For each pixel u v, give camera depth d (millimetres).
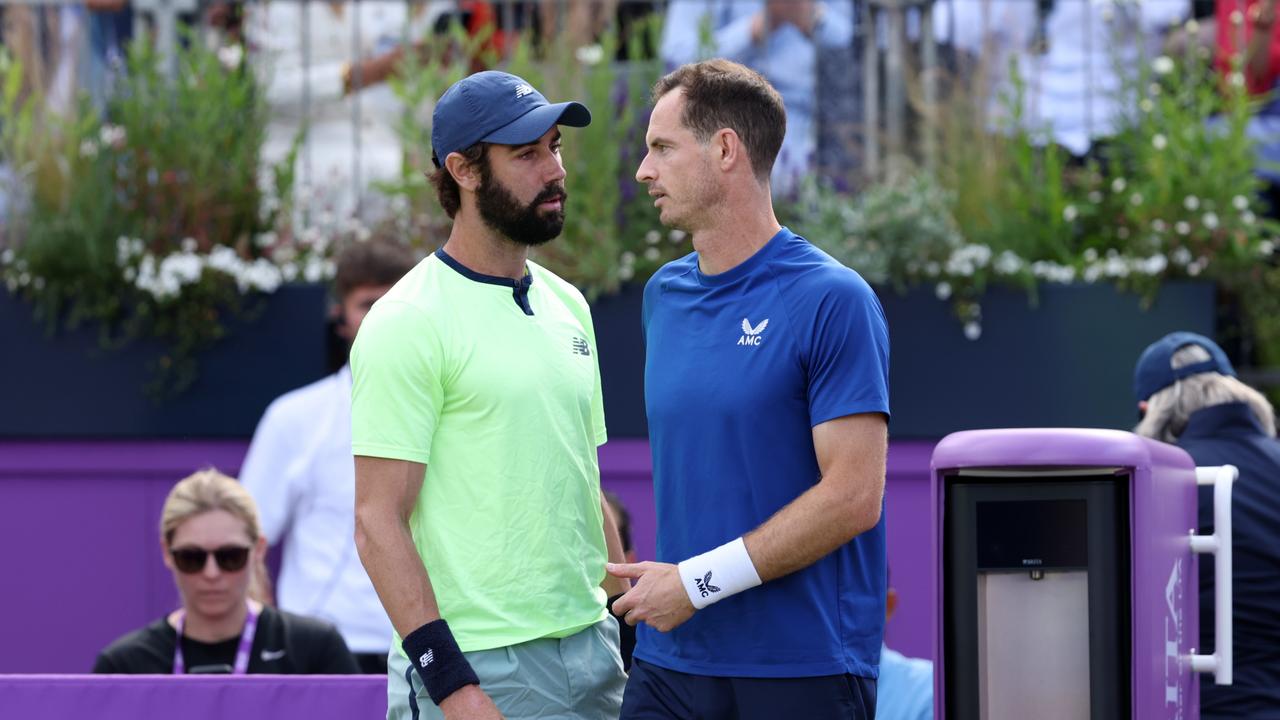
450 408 11719
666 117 11766
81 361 22625
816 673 11312
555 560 11867
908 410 22453
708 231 11734
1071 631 10336
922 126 23844
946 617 10414
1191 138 23094
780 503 11375
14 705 13508
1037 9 24250
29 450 22766
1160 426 15812
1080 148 24484
